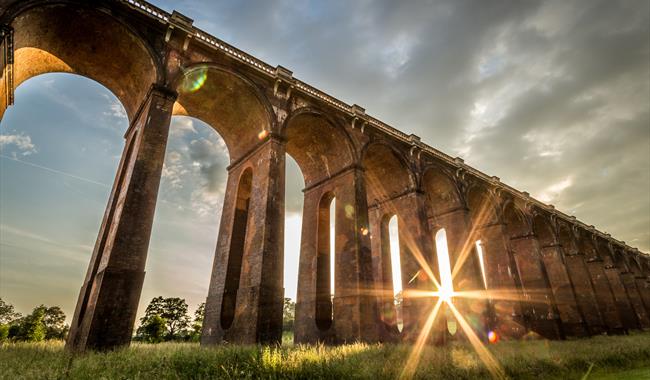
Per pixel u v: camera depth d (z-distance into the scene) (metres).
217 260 18.91
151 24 15.36
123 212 11.84
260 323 13.97
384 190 27.34
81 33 14.70
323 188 23.19
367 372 9.58
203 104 19.45
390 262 26.56
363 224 20.03
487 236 31.56
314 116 20.98
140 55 15.27
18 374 7.38
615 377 13.31
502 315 28.14
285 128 18.78
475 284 25.09
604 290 42.94
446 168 28.78
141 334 43.44
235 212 19.14
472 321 24.44
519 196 35.31
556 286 36.88
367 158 25.80
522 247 34.50
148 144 13.23
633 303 49.41
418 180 25.53
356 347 14.39
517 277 28.70
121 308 10.85
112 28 14.59
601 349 18.62
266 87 18.98
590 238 45.88
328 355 11.16
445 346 19.48
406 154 25.92
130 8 14.82
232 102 19.12
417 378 10.07
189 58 16.19
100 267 12.30
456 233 27.58
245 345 12.74
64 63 16.11
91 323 10.20
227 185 20.92
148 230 12.20
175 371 7.98
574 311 34.59
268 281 14.89
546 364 13.67
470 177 30.83
